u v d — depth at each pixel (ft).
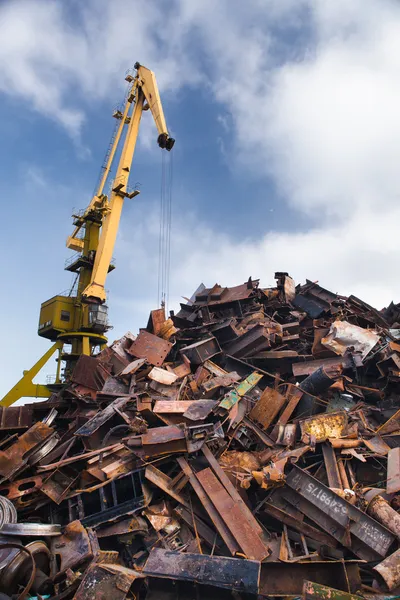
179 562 24.57
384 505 28.55
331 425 38.06
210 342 59.57
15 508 31.99
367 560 26.37
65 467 36.11
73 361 144.46
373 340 53.31
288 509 30.55
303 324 71.92
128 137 148.56
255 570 22.56
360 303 74.38
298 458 33.06
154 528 30.76
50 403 53.16
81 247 174.91
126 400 43.68
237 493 31.04
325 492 29.53
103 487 33.37
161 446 34.12
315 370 52.03
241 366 58.29
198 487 32.14
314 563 23.75
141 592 25.58
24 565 23.98
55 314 147.43
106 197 159.22
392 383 50.26
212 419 40.47
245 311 74.02
